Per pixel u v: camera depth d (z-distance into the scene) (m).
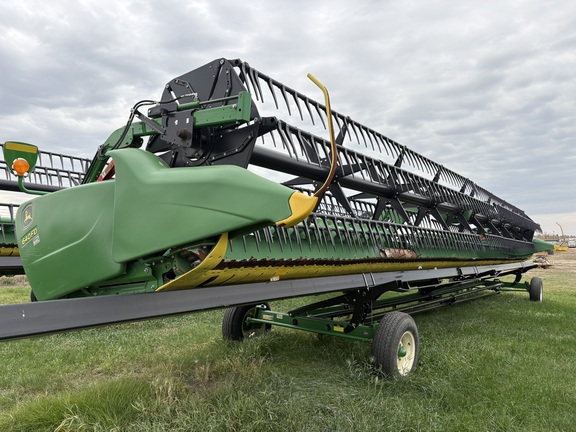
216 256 2.40
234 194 2.27
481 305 9.46
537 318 7.71
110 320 2.15
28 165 3.98
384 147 5.43
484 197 10.03
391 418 3.10
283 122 3.25
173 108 2.99
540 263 25.53
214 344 5.18
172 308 2.46
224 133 2.93
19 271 6.76
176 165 3.05
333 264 3.87
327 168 4.16
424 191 6.41
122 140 3.29
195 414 2.97
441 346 5.13
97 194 2.76
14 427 3.02
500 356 4.88
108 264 2.67
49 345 5.33
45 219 3.01
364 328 4.30
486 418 3.28
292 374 4.23
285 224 2.14
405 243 5.18
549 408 3.51
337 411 3.19
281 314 5.04
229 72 2.94
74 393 3.51
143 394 3.42
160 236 2.40
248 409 3.03
